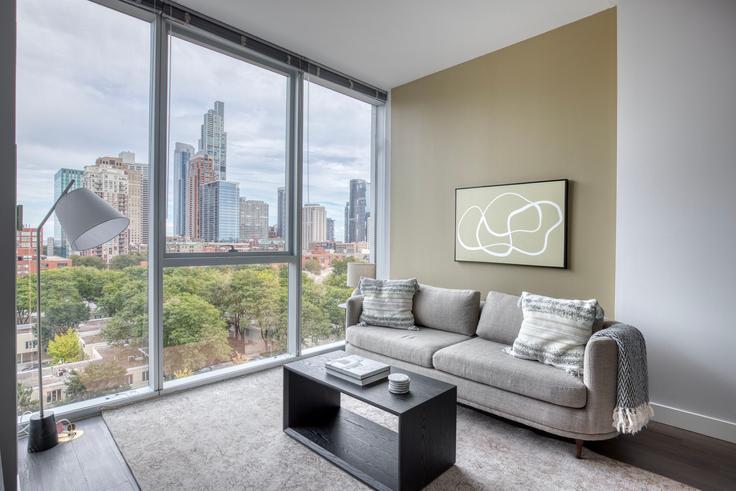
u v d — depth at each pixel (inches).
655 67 103.2
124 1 106.4
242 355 138.4
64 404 103.1
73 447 88.3
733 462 84.4
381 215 185.5
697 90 97.4
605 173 119.0
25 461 82.9
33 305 98.0
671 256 101.0
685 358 99.4
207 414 104.4
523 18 122.8
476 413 108.3
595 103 120.6
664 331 102.2
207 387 122.7
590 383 82.5
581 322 94.0
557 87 128.6
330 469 80.7
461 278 154.2
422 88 166.9
